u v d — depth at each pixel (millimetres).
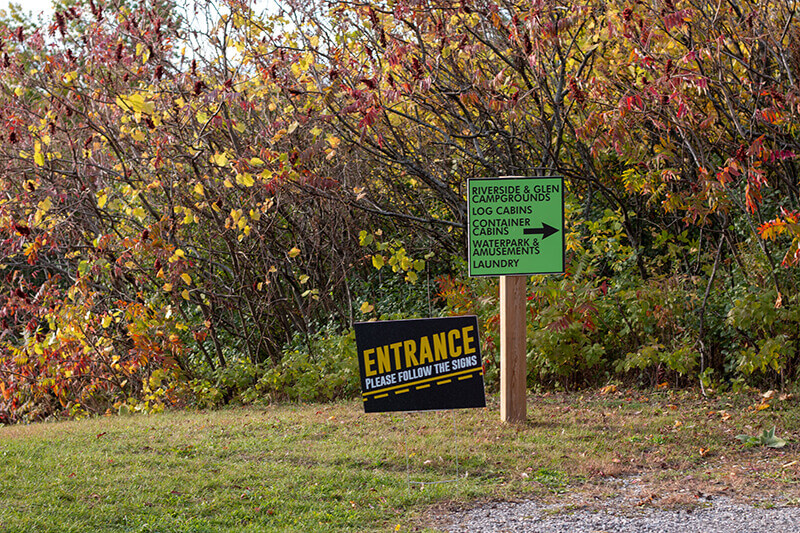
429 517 5105
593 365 9695
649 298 9555
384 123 10859
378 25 10000
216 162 9430
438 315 11992
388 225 13234
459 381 5992
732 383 9148
